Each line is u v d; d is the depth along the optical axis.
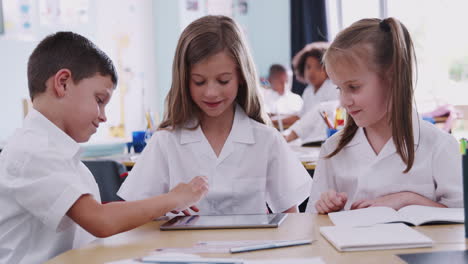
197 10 5.37
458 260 0.73
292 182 1.52
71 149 1.05
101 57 1.11
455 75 4.53
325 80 3.55
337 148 1.34
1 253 1.00
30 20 3.79
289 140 3.00
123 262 0.79
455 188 1.18
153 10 5.20
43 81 1.06
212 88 1.34
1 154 1.05
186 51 1.35
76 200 0.95
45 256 1.02
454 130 3.12
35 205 0.96
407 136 1.19
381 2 4.95
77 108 1.07
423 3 4.64
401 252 0.79
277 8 5.58
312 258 0.77
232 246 0.87
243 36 1.45
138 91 4.95
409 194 1.17
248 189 1.48
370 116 1.20
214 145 1.49
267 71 5.63
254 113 1.53
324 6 5.25
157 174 1.49
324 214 1.13
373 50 1.17
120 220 0.96
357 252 0.80
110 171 1.83
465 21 4.49
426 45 4.60
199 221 1.08
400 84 1.17
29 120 1.06
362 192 1.27
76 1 4.22
